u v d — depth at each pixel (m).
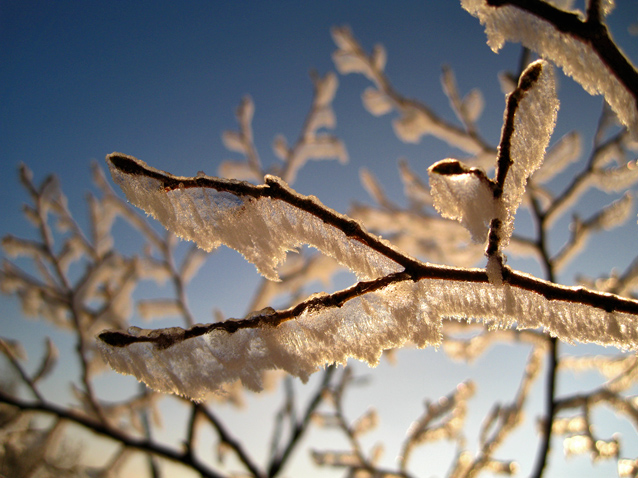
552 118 0.21
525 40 0.22
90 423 0.64
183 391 0.22
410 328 0.22
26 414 0.63
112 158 0.22
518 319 0.22
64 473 0.63
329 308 0.22
